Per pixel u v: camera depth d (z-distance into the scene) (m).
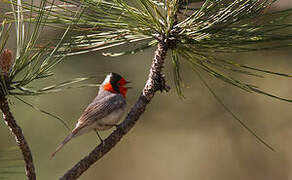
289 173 15.49
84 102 12.89
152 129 14.80
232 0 5.66
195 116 14.03
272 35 5.39
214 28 5.43
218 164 16.56
